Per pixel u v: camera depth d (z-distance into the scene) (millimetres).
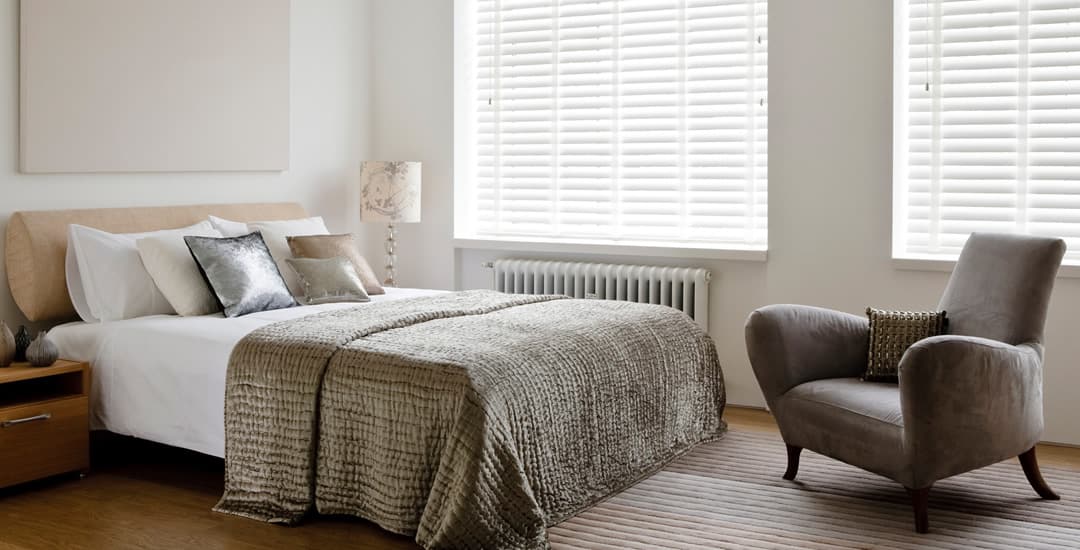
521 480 3084
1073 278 4316
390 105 5930
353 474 3256
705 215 5254
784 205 4879
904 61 4691
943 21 4605
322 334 3469
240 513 3453
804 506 3545
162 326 3871
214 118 4934
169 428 3744
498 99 5766
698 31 5207
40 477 3699
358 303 4531
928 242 4727
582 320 3865
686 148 5270
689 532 3291
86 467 3877
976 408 3262
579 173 5543
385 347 3314
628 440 3750
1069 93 4402
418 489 3105
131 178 4605
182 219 4699
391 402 3156
